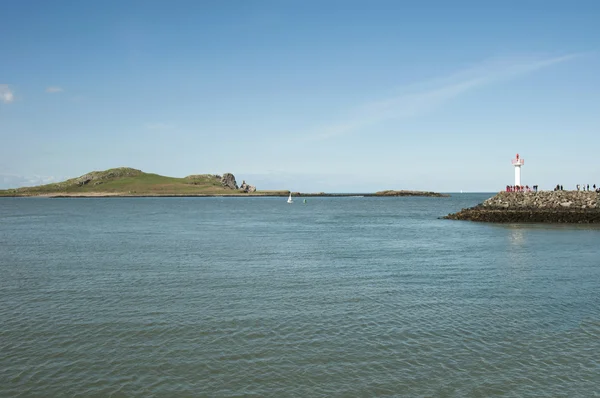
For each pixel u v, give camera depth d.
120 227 64.88
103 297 21.66
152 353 14.77
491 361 14.23
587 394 12.23
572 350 15.09
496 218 71.81
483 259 33.34
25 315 18.75
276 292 22.62
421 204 179.50
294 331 16.77
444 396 12.12
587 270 28.69
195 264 31.02
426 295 22.08
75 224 70.94
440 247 40.56
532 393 12.29
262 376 13.20
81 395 12.15
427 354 14.74
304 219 85.31
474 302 20.78
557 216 67.62
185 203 199.12
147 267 29.81
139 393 12.27
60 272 28.03
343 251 37.81
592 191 73.69
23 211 118.94
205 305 20.17
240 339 15.97
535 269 29.12
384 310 19.45
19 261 32.41
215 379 13.02
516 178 81.56
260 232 56.78
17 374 13.30
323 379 13.03
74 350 15.02
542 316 18.64
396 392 12.32
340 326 17.34
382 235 52.41
